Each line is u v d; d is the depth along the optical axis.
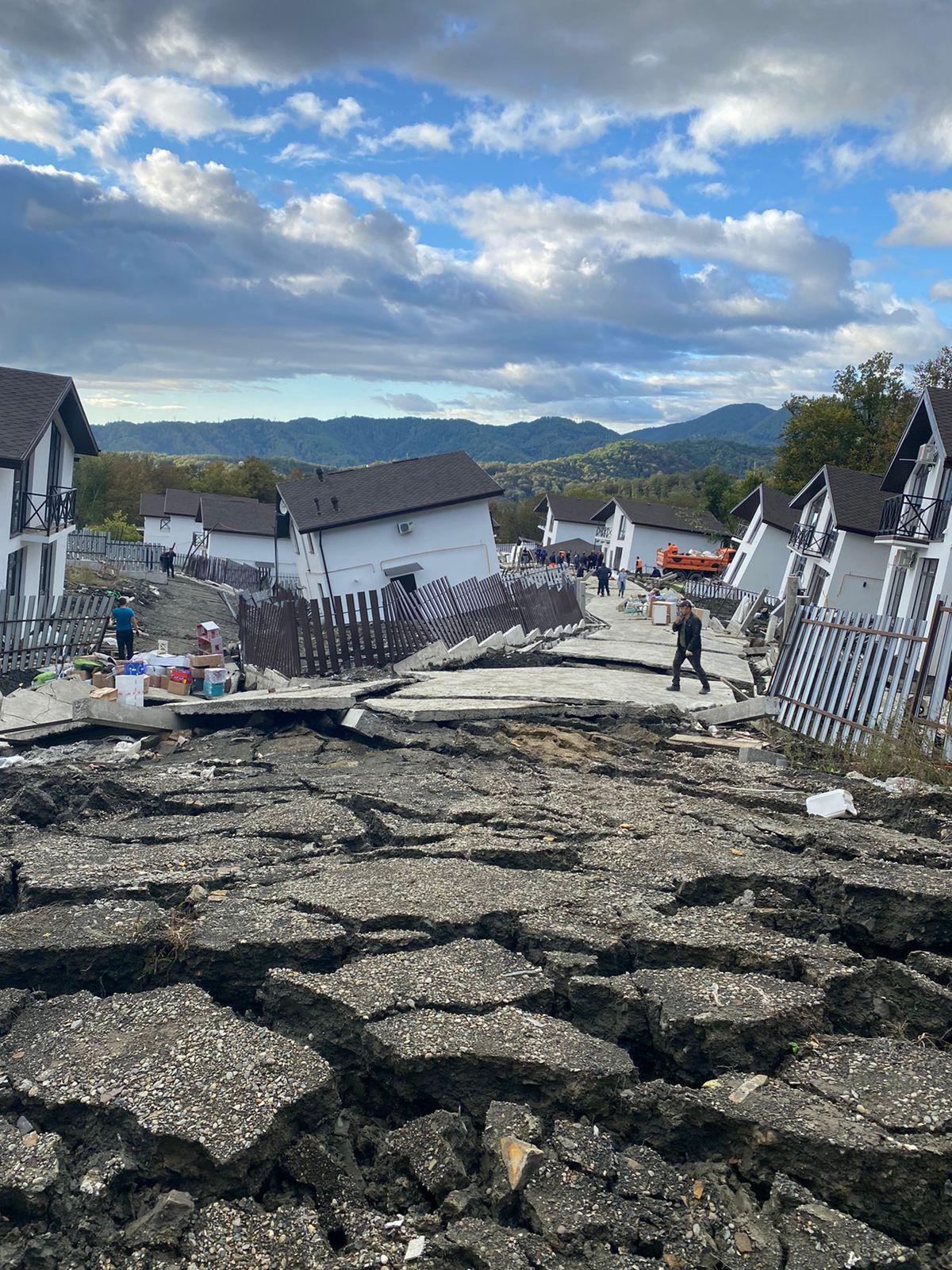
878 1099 4.16
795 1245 3.53
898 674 11.12
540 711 12.13
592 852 7.01
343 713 11.97
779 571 47.34
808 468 61.38
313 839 7.52
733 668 18.14
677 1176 3.93
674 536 66.31
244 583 54.47
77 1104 4.13
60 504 24.98
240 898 6.11
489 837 7.35
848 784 9.40
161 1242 3.58
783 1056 4.57
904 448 27.33
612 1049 4.44
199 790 9.09
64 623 17.53
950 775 9.45
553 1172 3.85
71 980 5.33
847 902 6.18
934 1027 4.96
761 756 10.74
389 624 18.22
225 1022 4.77
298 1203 3.89
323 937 5.41
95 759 10.88
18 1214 3.76
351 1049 4.65
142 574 44.94
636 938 5.43
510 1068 4.29
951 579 23.66
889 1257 3.44
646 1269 3.44
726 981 5.00
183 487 104.38
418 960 5.28
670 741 11.20
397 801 8.41
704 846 7.14
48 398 22.70
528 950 5.55
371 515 34.41
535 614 22.27
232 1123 3.96
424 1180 3.89
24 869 6.64
